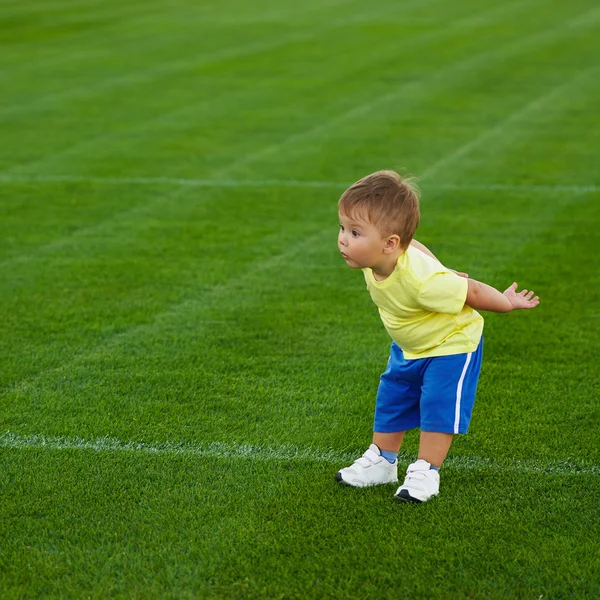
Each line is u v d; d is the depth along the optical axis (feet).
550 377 18.48
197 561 12.09
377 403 14.11
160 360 19.53
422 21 85.61
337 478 14.11
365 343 20.56
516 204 33.01
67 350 20.07
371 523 12.98
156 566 11.98
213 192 34.99
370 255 12.66
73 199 33.94
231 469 14.70
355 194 12.53
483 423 16.34
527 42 73.26
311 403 17.40
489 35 77.20
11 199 33.86
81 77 61.16
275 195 34.50
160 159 40.22
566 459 15.01
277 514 13.25
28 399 17.51
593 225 30.17
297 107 51.55
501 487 14.05
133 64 65.82
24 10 93.30
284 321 21.97
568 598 11.28
